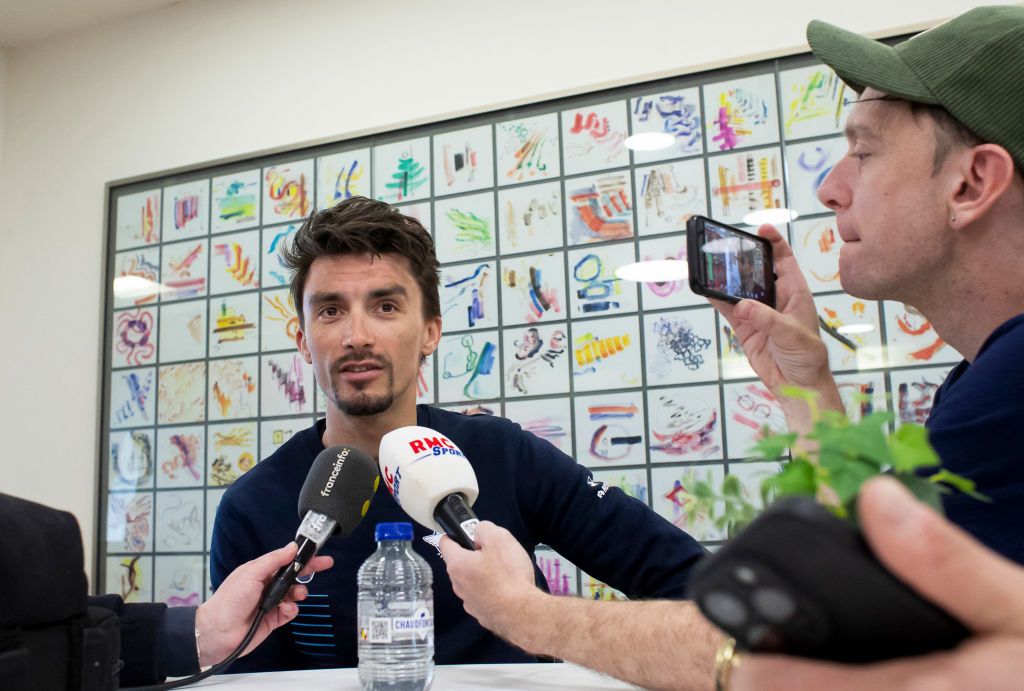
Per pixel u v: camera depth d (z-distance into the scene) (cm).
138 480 247
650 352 208
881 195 82
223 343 246
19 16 275
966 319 82
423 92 241
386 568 98
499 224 226
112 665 64
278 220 248
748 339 115
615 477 205
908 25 196
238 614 91
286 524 126
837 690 28
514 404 217
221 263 251
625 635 68
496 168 228
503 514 129
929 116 79
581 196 220
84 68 282
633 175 216
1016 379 58
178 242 257
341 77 251
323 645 120
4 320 273
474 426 137
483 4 239
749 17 212
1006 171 75
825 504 31
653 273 211
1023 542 55
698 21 217
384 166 239
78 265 269
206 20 270
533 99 226
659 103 216
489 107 229
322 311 123
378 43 248
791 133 204
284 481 130
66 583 58
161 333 253
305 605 121
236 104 261
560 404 213
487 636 120
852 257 86
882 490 27
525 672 91
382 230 123
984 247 78
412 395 127
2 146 284
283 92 256
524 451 135
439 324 136
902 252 81
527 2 235
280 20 261
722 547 30
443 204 231
